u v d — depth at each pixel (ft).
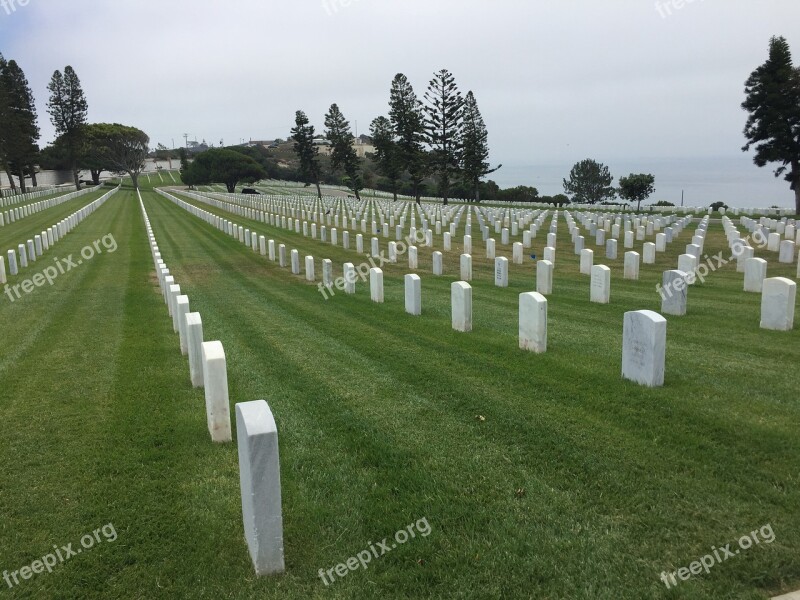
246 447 14.25
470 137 245.24
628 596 13.67
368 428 22.88
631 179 199.31
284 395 26.78
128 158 330.34
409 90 234.99
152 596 14.11
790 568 14.53
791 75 152.97
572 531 15.97
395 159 240.32
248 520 15.01
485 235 107.14
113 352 35.01
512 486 18.29
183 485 18.95
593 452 20.18
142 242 103.14
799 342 34.55
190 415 24.68
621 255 86.43
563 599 13.64
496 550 15.29
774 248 85.97
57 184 366.22
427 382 27.94
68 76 278.46
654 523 16.21
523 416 23.43
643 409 23.65
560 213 168.35
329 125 279.08
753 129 164.55
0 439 22.70
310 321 43.65
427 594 13.94
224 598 13.97
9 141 246.68
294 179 454.40
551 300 50.49
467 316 38.29
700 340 35.32
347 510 17.25
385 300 52.90
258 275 71.10
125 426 23.67
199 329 27.45
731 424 21.94
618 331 38.17
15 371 31.45
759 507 16.81
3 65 262.06
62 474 19.83
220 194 293.84
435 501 17.56
